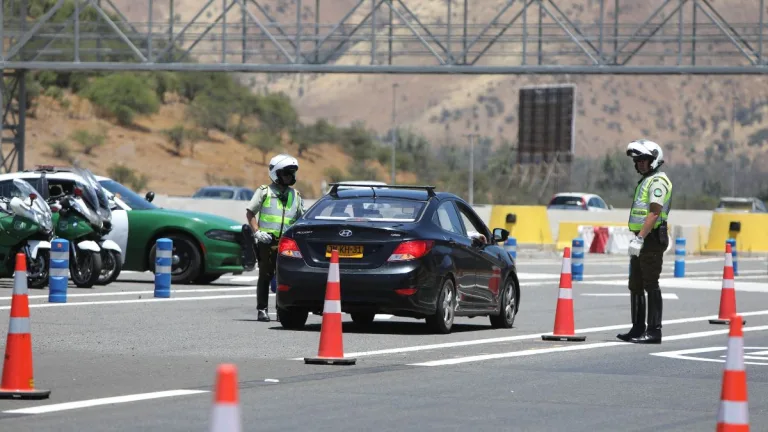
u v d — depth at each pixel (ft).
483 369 96.73
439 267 120.67
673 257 325.21
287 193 132.67
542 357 105.70
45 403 77.05
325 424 71.72
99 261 166.09
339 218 122.62
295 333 120.37
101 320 128.67
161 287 156.76
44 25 388.78
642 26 369.71
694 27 367.86
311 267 120.26
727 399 50.47
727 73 362.12
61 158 644.69
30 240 164.66
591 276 232.73
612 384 90.17
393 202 124.26
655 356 108.27
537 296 180.55
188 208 366.22
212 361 98.78
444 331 122.72
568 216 407.03
